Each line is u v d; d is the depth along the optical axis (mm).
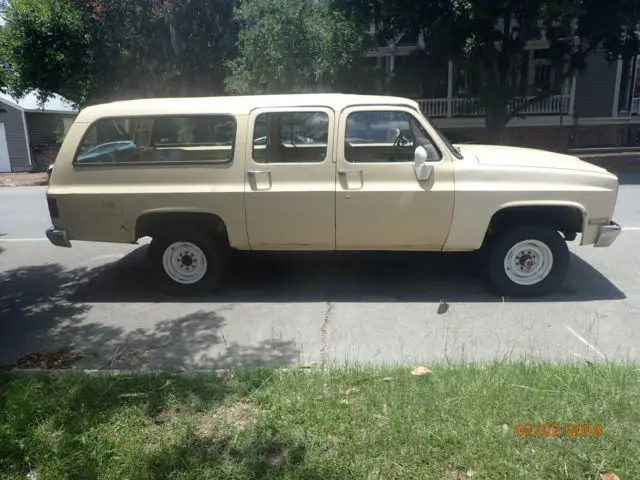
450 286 5969
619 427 3041
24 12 16062
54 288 6316
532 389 3432
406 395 3426
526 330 4789
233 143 5418
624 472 2705
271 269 6707
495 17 14625
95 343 4777
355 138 5449
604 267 6512
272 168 5359
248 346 4617
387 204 5266
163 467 2873
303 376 3744
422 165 5109
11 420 3291
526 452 2865
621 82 22875
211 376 3805
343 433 3074
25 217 10781
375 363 4141
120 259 7434
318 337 4766
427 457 2857
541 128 22344
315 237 5445
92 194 5547
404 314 5230
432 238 5352
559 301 5461
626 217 9070
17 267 7199
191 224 5711
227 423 3225
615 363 3932
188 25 19672
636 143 23406
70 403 3486
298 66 16391
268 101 5473
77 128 5617
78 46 16766
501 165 5281
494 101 16578
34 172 23516
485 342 4566
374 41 16359
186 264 5828
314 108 5363
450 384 3535
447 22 14203
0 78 6664
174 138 5590
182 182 5480
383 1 14422
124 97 18859
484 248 5699
